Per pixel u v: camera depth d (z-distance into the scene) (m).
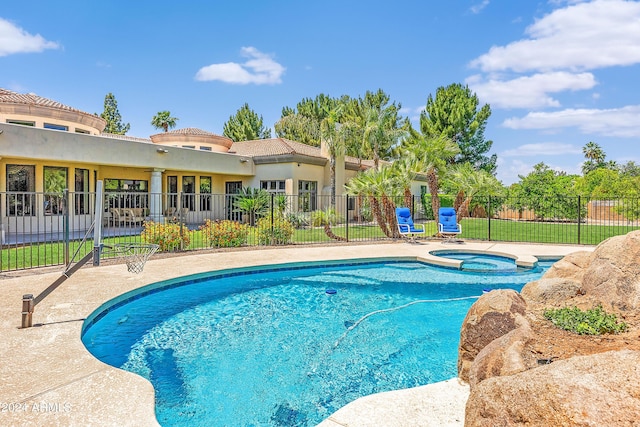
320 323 7.45
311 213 22.67
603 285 5.13
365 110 29.80
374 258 12.59
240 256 12.47
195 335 6.74
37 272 9.55
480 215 33.94
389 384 5.18
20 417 3.34
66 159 16.20
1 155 14.59
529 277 11.20
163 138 25.28
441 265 12.28
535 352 3.66
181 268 10.29
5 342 5.04
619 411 2.12
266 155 23.38
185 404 4.59
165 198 23.08
